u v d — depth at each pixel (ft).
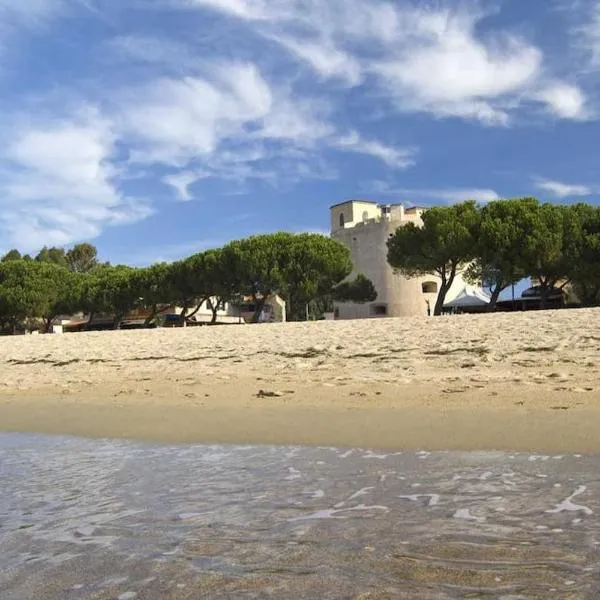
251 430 23.84
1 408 34.19
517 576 8.64
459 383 32.30
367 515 12.05
